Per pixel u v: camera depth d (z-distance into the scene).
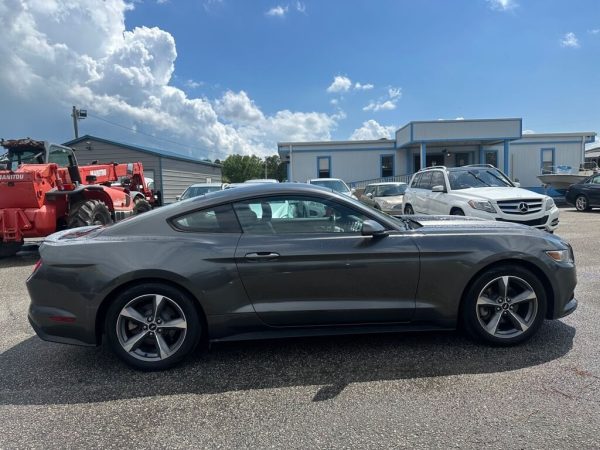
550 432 2.52
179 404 2.97
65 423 2.77
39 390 3.21
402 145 26.33
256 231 3.58
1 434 2.65
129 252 3.40
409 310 3.59
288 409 2.86
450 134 24.08
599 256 7.55
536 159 28.14
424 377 3.24
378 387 3.12
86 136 28.20
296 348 3.85
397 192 15.82
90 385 3.27
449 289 3.60
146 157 28.56
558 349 3.64
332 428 2.63
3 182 8.55
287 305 3.50
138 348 3.48
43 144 10.05
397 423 2.66
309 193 3.68
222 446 2.49
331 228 3.64
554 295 3.71
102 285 3.34
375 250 3.51
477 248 3.60
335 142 27.94
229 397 3.05
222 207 3.62
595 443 2.41
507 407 2.79
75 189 9.57
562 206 20.67
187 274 3.38
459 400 2.90
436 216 4.67
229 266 3.44
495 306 3.68
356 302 3.55
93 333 3.40
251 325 3.52
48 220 8.96
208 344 3.95
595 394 2.91
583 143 28.05
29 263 8.88
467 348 3.72
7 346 4.10
